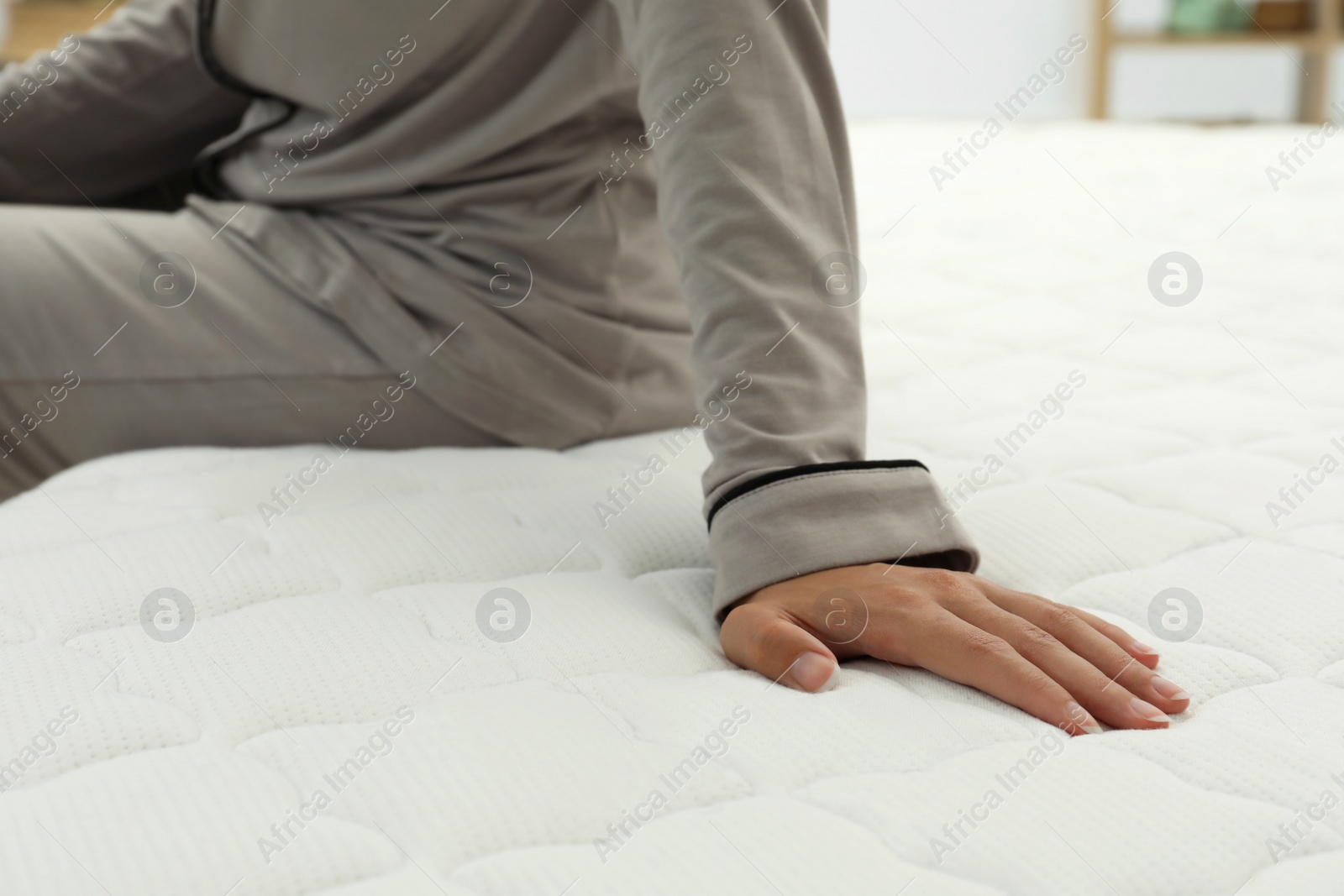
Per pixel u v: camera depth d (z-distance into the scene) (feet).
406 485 2.84
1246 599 2.17
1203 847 1.47
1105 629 1.98
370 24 2.89
